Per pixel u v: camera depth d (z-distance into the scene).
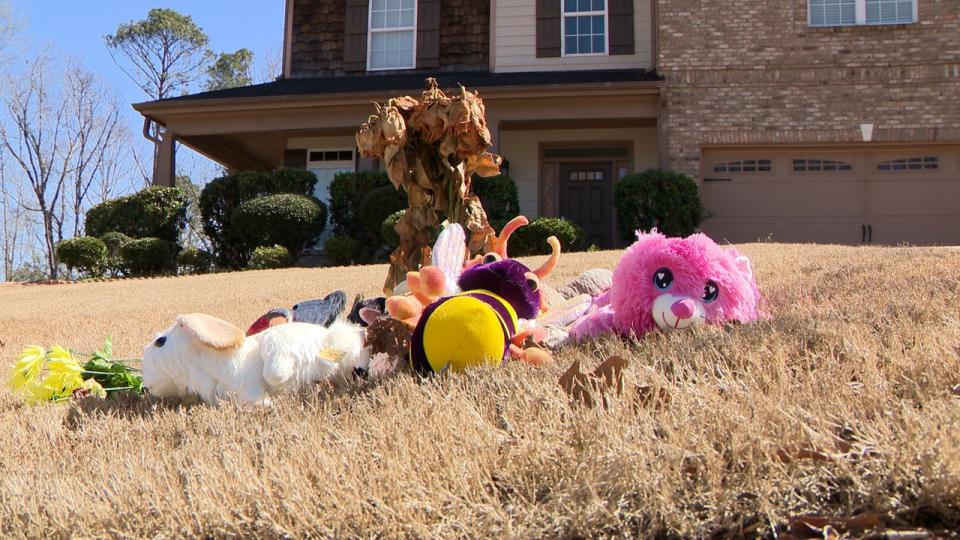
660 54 13.72
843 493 1.65
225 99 14.52
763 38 13.56
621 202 12.92
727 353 2.62
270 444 2.30
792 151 13.64
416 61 15.95
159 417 2.93
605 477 1.73
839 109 13.37
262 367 3.06
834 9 13.68
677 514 1.62
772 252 8.29
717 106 13.55
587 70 15.27
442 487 1.84
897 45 13.31
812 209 13.55
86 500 2.03
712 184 13.74
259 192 14.62
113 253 14.85
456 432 2.11
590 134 15.20
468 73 15.77
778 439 1.78
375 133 4.30
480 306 3.04
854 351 2.47
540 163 15.33
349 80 15.97
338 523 1.73
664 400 2.18
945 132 13.13
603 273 5.13
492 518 1.68
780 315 3.59
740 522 1.61
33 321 7.50
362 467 1.98
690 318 3.39
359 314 3.69
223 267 14.85
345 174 14.26
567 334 3.75
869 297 4.02
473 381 2.71
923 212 13.35
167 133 15.15
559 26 15.44
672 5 13.75
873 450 1.68
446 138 4.33
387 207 13.22
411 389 2.69
